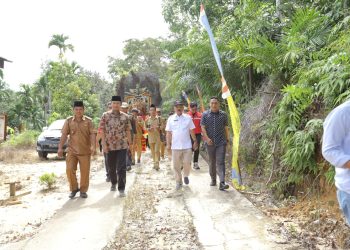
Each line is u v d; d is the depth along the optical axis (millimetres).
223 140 8172
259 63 9000
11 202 7781
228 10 15828
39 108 54438
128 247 4957
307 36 8266
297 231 5344
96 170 11820
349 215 3047
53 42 41688
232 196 7551
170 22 19609
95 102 37250
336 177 3090
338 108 3010
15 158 16266
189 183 8922
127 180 9578
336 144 2951
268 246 4785
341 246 4680
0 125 19031
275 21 11000
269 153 8086
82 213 6582
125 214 6410
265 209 6715
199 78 13273
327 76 6363
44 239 5312
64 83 36125
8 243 5367
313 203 6297
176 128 8328
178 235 5371
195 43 12531
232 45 9469
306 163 6684
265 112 8992
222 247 4820
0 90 59375
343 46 6539
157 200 7379
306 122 7223
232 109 7797
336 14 8617
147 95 27453
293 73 8453
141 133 12586
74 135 7707
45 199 8047
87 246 5016
